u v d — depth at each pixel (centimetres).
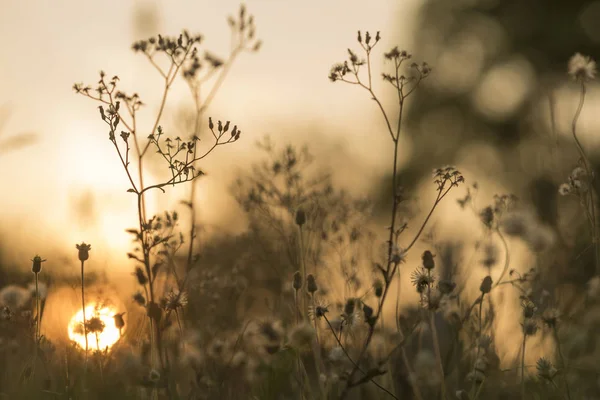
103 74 582
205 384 559
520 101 3256
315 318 532
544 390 567
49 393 509
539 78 3194
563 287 738
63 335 643
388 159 1984
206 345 646
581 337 653
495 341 658
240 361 591
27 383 521
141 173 647
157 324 553
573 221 808
